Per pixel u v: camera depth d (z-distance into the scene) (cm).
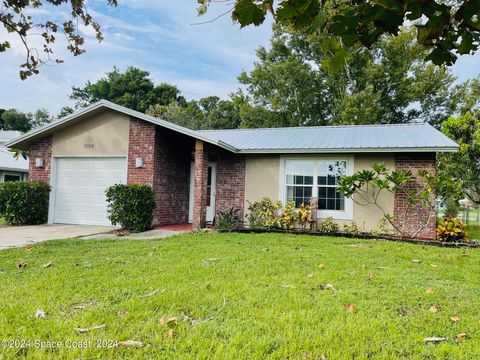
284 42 2667
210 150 1082
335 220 1037
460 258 641
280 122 2695
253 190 1137
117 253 630
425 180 934
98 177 1140
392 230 959
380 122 2419
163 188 1127
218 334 292
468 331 310
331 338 287
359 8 175
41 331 288
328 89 2658
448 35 185
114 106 1073
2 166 1902
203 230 978
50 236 882
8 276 461
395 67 2414
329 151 995
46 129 1149
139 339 280
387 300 383
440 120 2469
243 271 499
